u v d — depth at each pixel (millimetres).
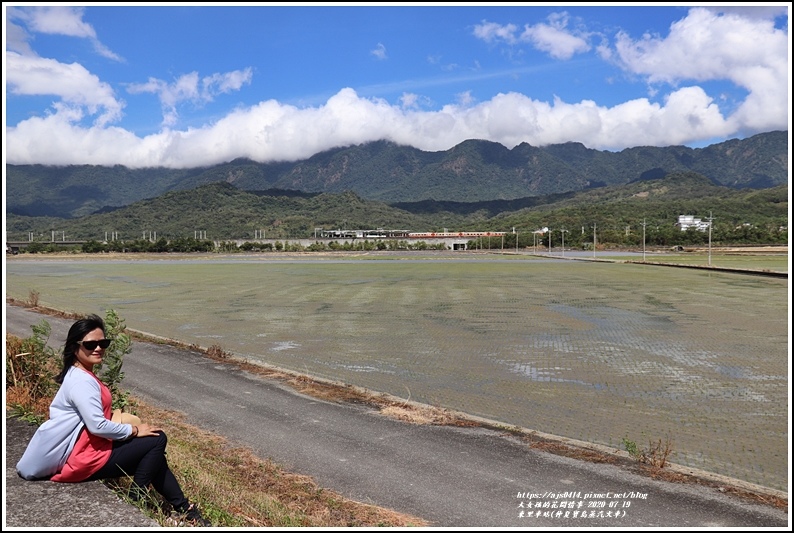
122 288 46031
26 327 23172
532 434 10570
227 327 25016
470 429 10812
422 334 23078
